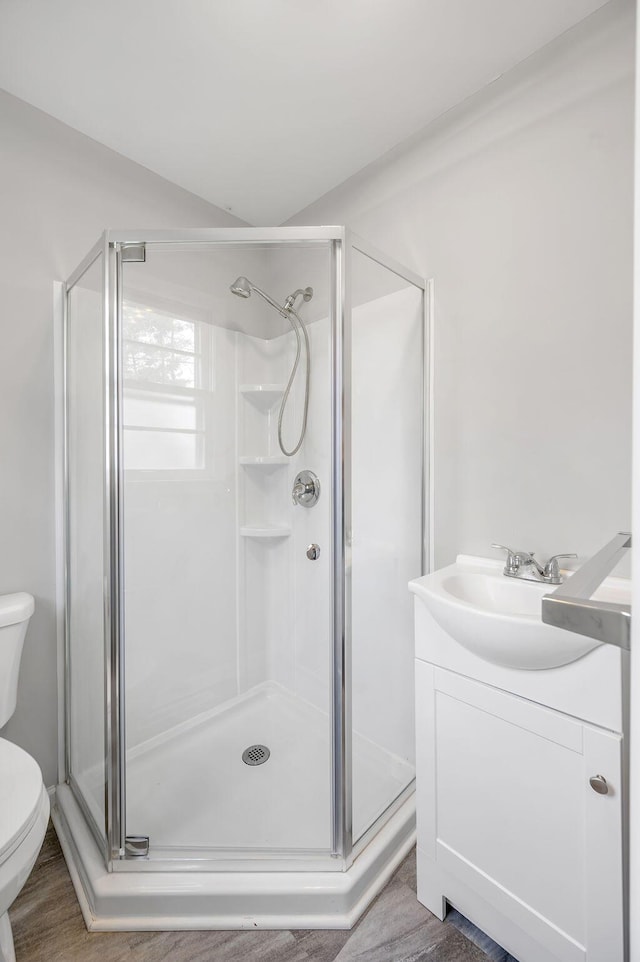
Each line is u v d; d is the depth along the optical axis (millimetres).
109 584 1351
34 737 1604
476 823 1134
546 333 1374
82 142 1670
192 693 1763
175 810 1459
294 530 1641
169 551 1685
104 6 1182
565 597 521
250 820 1406
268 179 1910
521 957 1061
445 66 1382
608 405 1260
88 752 1481
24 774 1069
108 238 1364
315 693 1533
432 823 1228
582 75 1279
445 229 1612
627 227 1219
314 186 1958
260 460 1715
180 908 1195
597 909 935
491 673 1095
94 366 1441
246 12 1198
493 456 1509
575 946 965
